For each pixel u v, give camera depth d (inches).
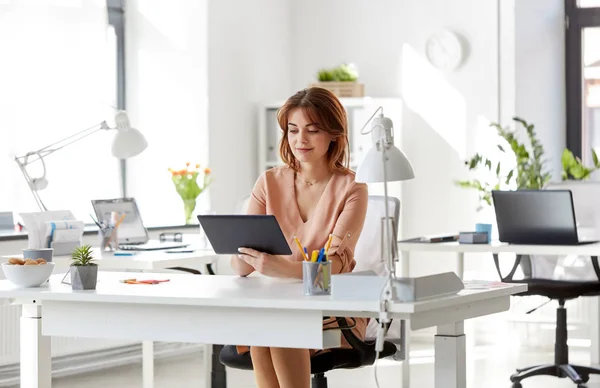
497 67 261.7
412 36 273.0
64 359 223.1
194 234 234.1
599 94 280.7
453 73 267.4
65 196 233.9
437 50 268.8
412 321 103.0
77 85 237.0
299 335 106.2
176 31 257.6
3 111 220.2
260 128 274.2
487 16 263.1
